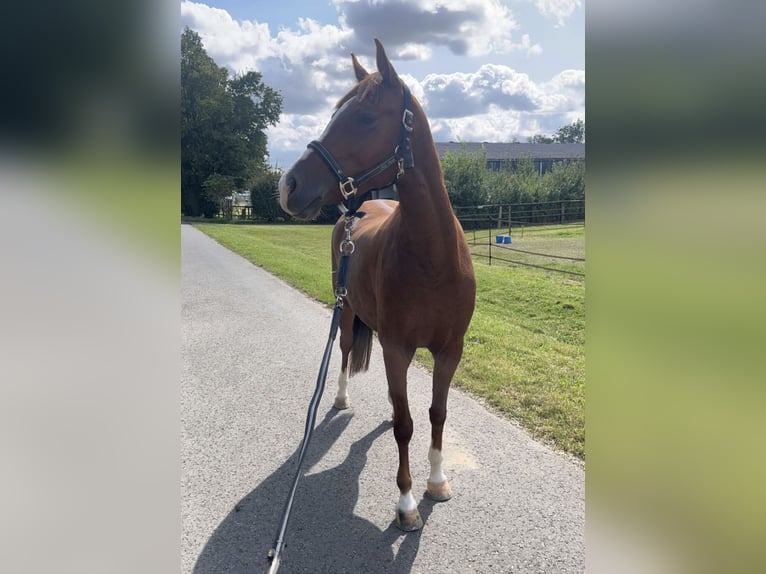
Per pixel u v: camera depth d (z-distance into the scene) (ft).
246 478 9.26
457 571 6.97
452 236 7.55
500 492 8.66
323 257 43.27
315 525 7.96
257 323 20.72
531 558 7.16
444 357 8.43
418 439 10.65
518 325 19.34
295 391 13.42
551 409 11.44
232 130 126.41
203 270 35.29
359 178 7.07
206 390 13.50
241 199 123.54
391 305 7.84
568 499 8.44
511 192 87.97
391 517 8.16
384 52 6.98
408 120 7.09
